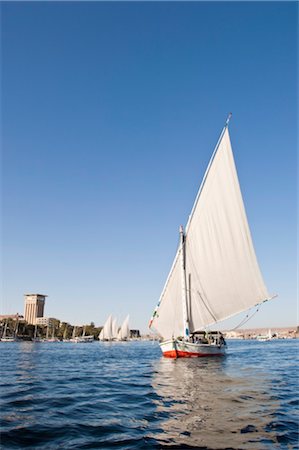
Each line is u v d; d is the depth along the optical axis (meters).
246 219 33.59
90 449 10.10
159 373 28.22
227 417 13.40
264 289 32.81
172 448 10.14
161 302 40.97
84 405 15.88
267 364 35.94
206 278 37.66
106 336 181.88
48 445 10.41
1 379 24.59
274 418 13.21
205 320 37.72
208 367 32.09
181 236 39.97
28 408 15.07
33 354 64.81
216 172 36.56
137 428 12.13
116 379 25.22
